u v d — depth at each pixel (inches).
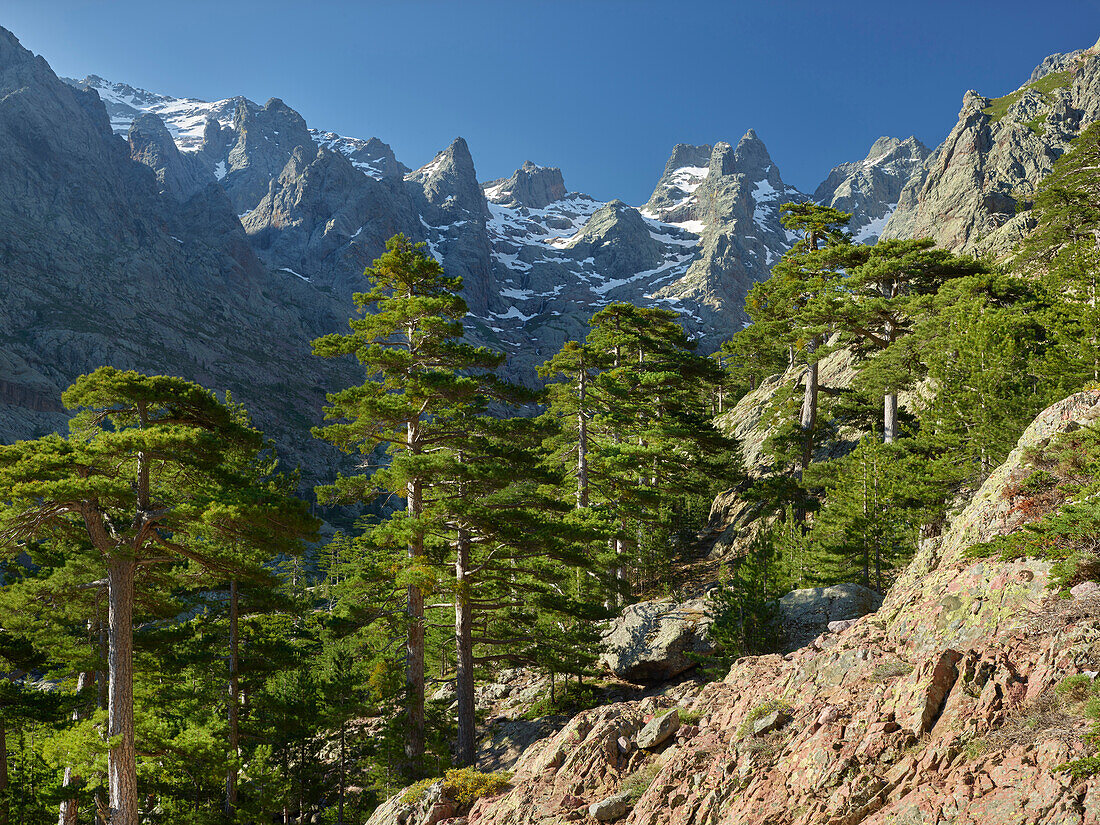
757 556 1127.0
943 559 685.3
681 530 1940.2
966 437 1173.1
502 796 657.0
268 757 1051.3
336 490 1106.7
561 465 1628.9
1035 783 353.7
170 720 1002.1
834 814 413.7
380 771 1026.7
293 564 2336.4
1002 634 470.9
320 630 1524.4
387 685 1056.8
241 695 1269.7
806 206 2048.5
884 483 1294.3
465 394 1124.5
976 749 395.5
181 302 6998.0
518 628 1225.4
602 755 633.0
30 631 1110.4
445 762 1029.2
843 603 1081.4
